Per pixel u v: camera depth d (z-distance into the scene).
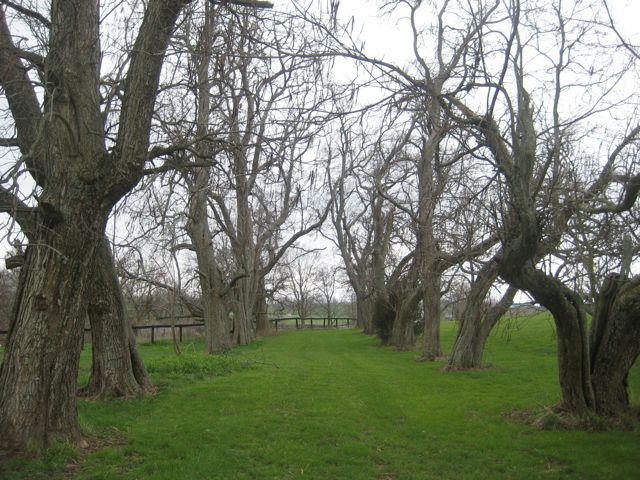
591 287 9.52
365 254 43.50
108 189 7.57
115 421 9.59
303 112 9.12
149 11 7.88
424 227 16.02
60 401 7.57
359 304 49.88
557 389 13.54
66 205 7.37
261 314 43.59
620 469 7.38
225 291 26.62
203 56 9.28
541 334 26.09
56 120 7.59
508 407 11.43
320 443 8.66
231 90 10.34
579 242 9.10
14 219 5.88
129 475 6.91
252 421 9.91
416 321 30.00
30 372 7.15
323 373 16.66
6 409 7.09
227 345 26.50
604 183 9.17
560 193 9.81
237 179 12.09
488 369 17.58
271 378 15.24
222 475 7.02
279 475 7.16
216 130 9.82
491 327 17.73
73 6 7.87
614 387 9.63
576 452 8.12
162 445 8.29
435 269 18.47
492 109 9.07
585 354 9.41
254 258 33.84
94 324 11.79
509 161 9.22
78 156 7.54
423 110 9.30
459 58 12.15
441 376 16.19
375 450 8.44
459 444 8.73
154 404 11.18
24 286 7.39
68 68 7.69
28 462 6.91
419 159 16.73
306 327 58.53
